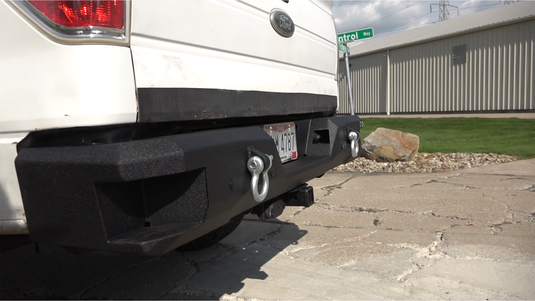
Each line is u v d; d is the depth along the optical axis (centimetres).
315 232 415
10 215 184
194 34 205
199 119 207
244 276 313
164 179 190
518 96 1864
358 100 2733
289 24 285
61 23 165
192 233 182
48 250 378
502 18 1930
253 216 480
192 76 203
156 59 184
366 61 2641
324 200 548
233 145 203
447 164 801
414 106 2353
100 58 166
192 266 336
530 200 509
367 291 282
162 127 201
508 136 1174
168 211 191
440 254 345
